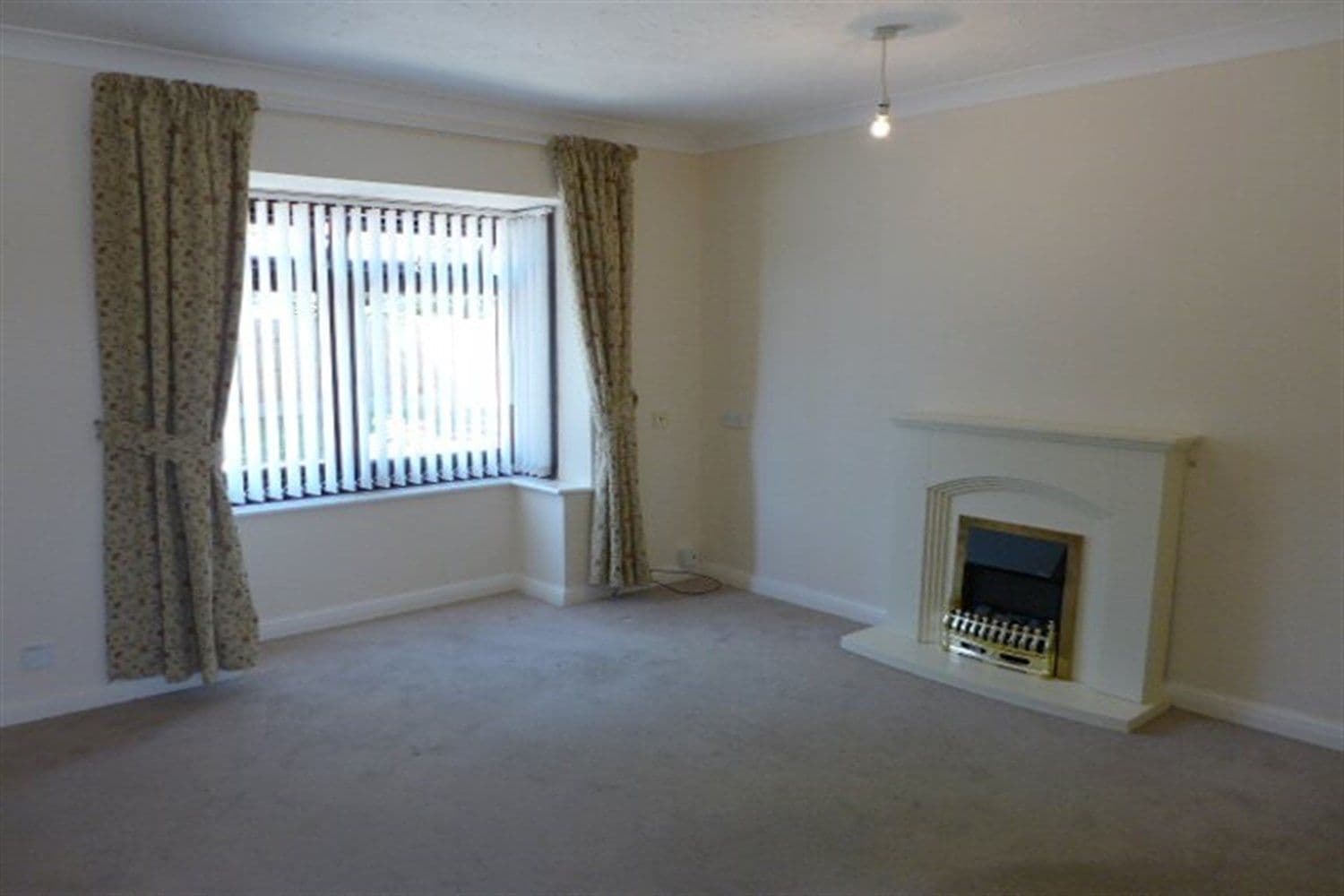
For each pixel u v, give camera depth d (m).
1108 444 3.87
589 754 3.56
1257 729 3.77
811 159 5.16
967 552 4.47
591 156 5.20
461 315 5.52
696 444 5.96
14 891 2.70
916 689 4.20
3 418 3.70
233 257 4.05
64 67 3.70
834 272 5.11
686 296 5.82
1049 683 4.11
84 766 3.44
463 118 4.78
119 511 3.92
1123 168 3.98
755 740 3.69
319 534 4.93
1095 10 3.37
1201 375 3.84
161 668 4.05
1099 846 2.94
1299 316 3.58
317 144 4.38
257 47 3.81
